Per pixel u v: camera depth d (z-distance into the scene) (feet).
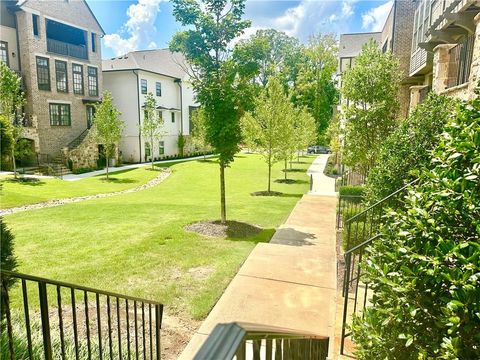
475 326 6.38
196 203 48.85
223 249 26.66
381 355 8.37
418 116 20.38
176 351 14.21
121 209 41.91
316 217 38.34
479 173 7.26
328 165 94.73
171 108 114.83
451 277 6.56
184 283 20.48
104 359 12.32
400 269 7.79
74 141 86.43
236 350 3.06
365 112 38.22
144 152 103.60
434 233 7.56
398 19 50.29
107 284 20.24
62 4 81.41
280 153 59.06
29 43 74.23
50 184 62.54
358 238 22.74
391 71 37.99
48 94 79.46
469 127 7.63
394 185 19.10
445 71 26.94
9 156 62.80
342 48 95.40
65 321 15.66
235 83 31.17
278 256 25.00
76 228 32.58
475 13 23.08
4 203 45.27
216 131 31.32
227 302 18.10
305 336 7.17
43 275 21.27
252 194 56.80
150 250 26.16
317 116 146.00
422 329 7.48
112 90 102.12
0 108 58.44
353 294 17.42
